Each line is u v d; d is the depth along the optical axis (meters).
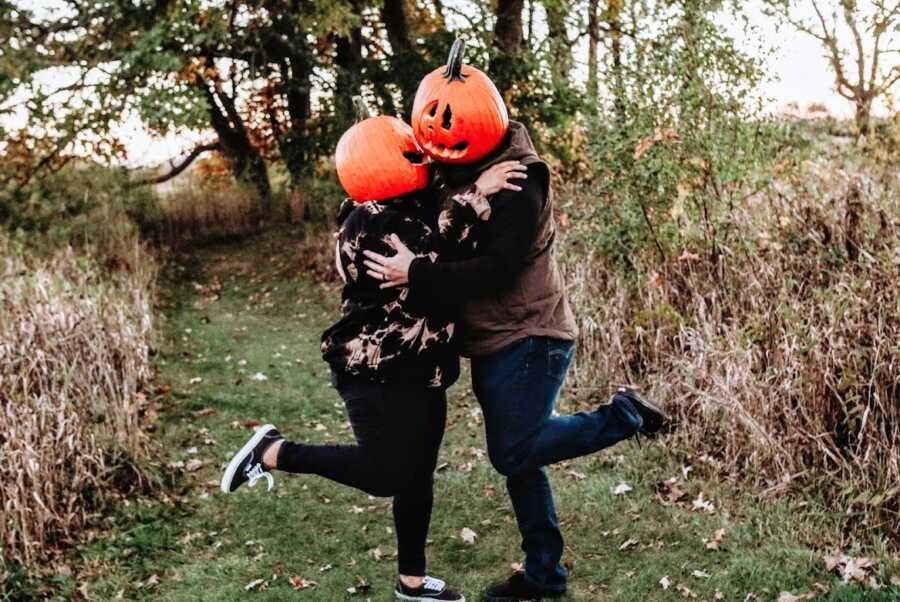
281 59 13.76
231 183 18.17
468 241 2.68
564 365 2.92
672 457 4.39
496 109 2.77
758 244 4.75
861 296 3.92
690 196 5.18
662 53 5.37
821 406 3.85
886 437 3.61
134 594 3.55
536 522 3.15
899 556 3.18
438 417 2.88
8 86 10.31
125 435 5.02
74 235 10.84
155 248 14.32
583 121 6.07
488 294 2.84
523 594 3.21
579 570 3.45
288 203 16.70
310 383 6.94
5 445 3.90
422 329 2.75
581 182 6.55
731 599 3.11
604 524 3.82
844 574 3.10
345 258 2.79
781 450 3.88
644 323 5.14
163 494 4.60
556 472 4.45
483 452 4.93
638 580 3.31
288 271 12.55
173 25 10.88
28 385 4.71
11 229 10.53
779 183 4.98
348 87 12.88
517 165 2.74
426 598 3.17
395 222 2.73
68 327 5.57
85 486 4.42
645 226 5.55
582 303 5.87
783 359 4.09
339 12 11.84
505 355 2.86
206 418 6.07
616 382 5.39
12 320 5.27
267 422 5.97
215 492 4.62
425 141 2.79
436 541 3.87
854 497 3.51
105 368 5.64
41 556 3.80
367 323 2.79
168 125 10.56
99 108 10.68
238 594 3.50
